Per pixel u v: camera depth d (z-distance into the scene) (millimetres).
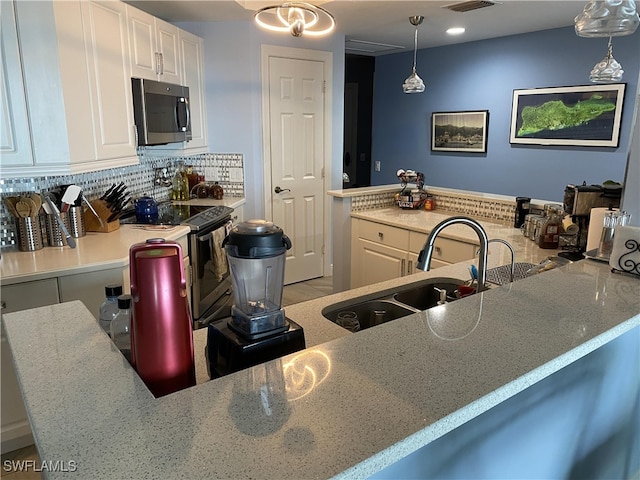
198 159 4449
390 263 3520
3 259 2318
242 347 1025
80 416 774
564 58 4543
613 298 1392
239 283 1104
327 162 4855
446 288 2109
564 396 1460
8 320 1184
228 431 738
